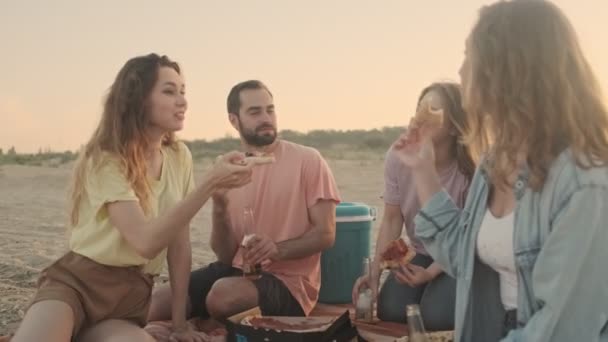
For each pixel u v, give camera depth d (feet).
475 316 8.50
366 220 15.60
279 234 14.12
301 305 13.65
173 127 11.85
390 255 12.92
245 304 13.14
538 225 7.65
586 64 7.66
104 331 10.66
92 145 11.34
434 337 9.86
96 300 10.94
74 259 11.03
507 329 8.25
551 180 7.52
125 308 11.30
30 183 57.31
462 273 8.48
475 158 8.74
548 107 7.48
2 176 61.93
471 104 8.11
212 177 10.59
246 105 14.02
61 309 10.36
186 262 12.73
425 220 8.96
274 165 14.17
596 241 7.17
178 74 12.03
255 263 13.20
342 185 52.08
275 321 11.47
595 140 7.42
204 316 14.35
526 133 7.60
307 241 13.61
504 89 7.68
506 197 8.28
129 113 11.44
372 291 13.60
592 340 7.17
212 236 14.25
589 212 7.16
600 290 7.18
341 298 15.48
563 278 7.14
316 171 13.99
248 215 13.83
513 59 7.61
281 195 14.05
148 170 11.91
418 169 9.11
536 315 7.38
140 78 11.55
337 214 15.35
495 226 8.21
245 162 10.98
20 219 35.99
